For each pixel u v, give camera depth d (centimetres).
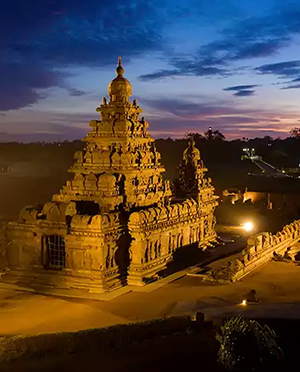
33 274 3353
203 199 4403
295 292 3123
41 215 3425
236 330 1891
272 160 12925
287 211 6550
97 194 3478
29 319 2686
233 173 10938
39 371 1797
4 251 3478
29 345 2067
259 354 1838
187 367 1809
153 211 3516
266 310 2677
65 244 3262
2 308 2880
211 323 2278
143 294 3112
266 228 5784
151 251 3512
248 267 3609
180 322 2325
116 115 3700
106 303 2948
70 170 3734
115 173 3550
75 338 2112
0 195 7900
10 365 1859
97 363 1855
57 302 2983
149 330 2206
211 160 13125
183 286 3281
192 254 4028
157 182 3888
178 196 4438
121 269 3347
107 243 3200
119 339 2105
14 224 3431
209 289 3198
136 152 3691
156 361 1862
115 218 3288
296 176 9775
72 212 3288
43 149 13150
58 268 3334
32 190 8369
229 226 5769
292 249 4428
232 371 1794
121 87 3772
